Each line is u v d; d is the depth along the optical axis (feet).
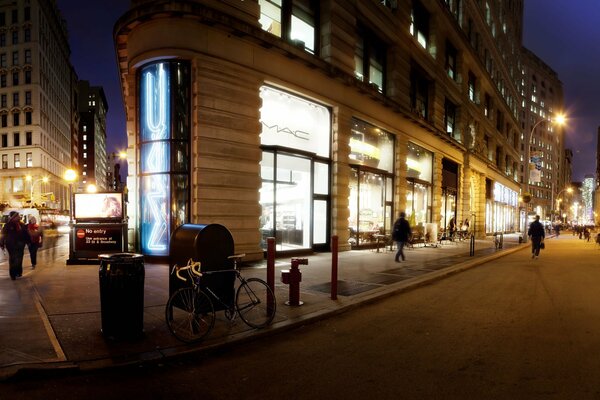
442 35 93.66
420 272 42.22
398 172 74.64
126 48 47.91
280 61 48.24
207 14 39.78
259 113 45.80
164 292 28.71
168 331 20.48
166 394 14.55
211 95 41.52
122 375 16.08
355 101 61.21
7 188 276.62
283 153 50.60
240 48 43.83
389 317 25.50
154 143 42.19
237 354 18.74
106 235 40.16
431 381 15.57
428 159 90.27
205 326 21.39
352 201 62.75
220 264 21.56
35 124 275.39
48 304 24.61
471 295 32.55
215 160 41.75
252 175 45.03
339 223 58.23
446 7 93.35
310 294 30.22
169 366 17.15
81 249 40.16
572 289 35.45
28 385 14.94
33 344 18.02
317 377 16.06
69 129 373.40
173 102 41.19
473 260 55.21
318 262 47.39
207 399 14.19
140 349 17.97
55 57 322.96
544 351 18.95
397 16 73.10
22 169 274.98
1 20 278.05
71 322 21.16
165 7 38.93
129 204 45.91
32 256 38.86
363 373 16.43
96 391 14.67
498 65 152.46
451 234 93.25
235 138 43.32
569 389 14.74
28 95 276.21
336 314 25.98
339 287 33.12
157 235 41.93
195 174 40.81
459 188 109.60
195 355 18.28
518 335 21.57
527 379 15.67
